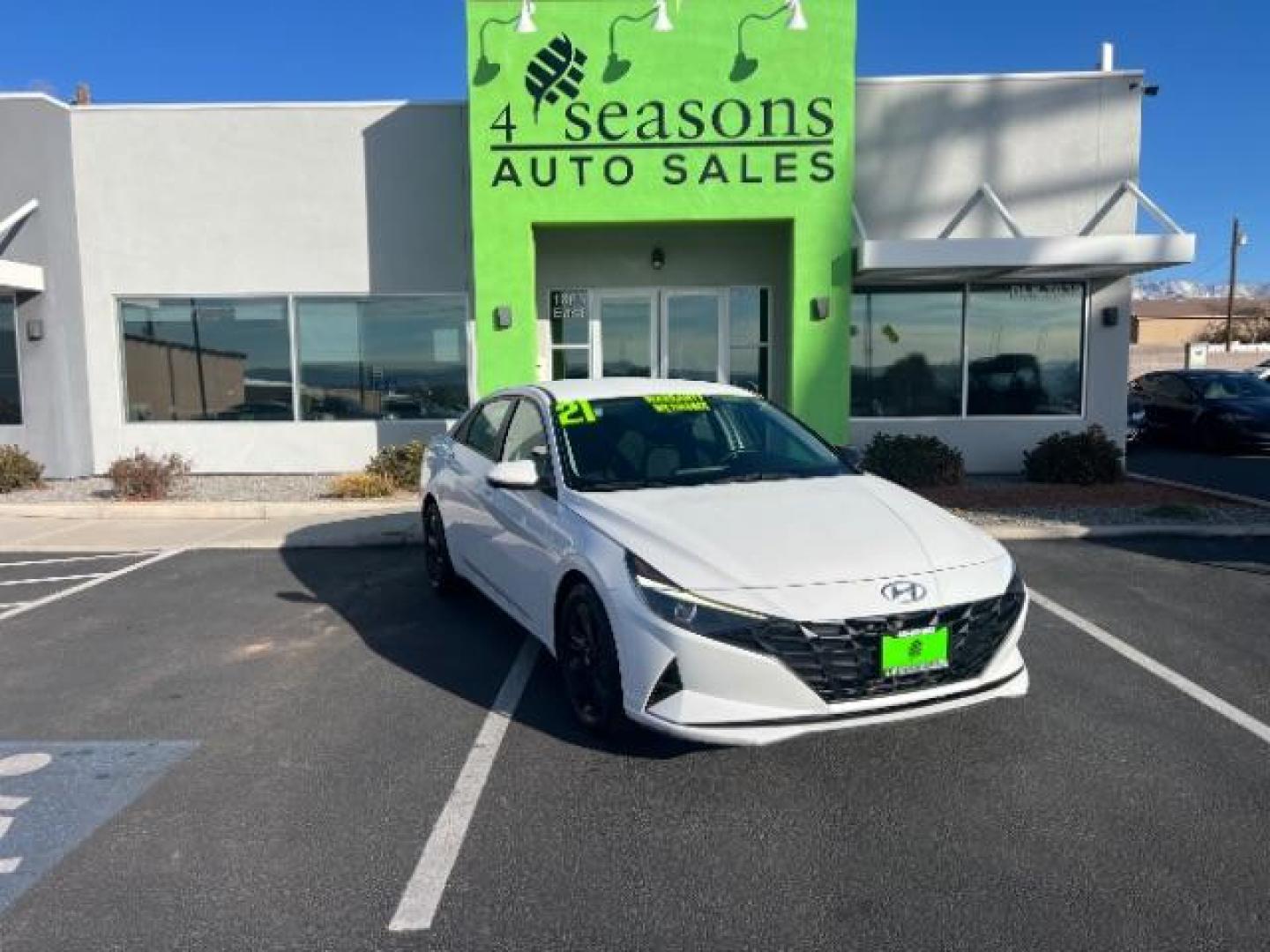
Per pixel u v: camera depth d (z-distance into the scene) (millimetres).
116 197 12797
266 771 3990
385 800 3721
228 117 12695
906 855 3275
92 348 12961
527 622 4969
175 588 7227
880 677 3613
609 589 3912
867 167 12164
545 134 10945
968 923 2889
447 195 12734
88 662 5469
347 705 4742
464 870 3215
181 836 3457
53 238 12250
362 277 12867
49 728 4477
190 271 12891
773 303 12531
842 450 5367
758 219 11102
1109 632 5766
